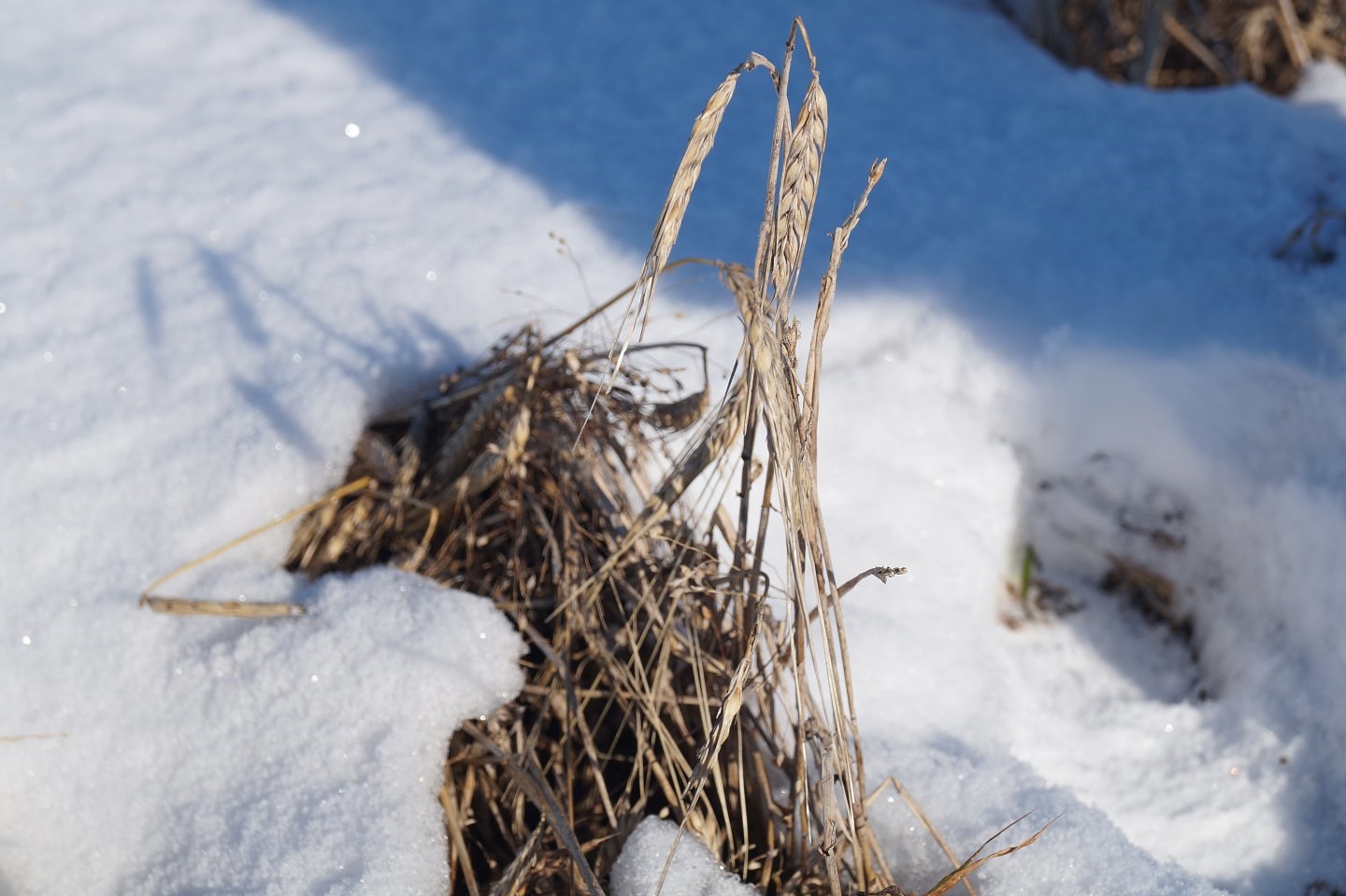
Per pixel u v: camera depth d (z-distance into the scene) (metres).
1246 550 1.34
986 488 1.38
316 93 1.65
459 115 1.62
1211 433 1.36
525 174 1.53
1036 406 1.39
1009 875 1.17
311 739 1.20
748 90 1.69
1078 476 1.40
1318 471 1.32
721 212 1.49
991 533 1.37
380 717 1.21
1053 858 1.17
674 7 1.83
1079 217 1.52
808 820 1.17
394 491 1.29
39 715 1.22
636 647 1.20
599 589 1.22
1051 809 1.19
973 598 1.34
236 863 1.17
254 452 1.31
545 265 1.42
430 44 1.73
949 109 1.70
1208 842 1.27
